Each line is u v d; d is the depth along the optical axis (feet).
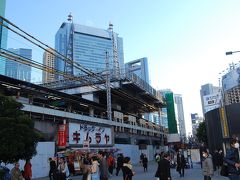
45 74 179.73
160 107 256.11
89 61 434.71
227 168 28.66
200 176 70.85
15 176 39.50
